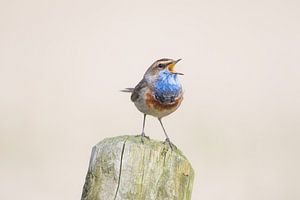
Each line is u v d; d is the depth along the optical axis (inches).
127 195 244.1
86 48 820.0
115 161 246.5
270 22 906.7
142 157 246.7
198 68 772.6
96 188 246.7
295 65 780.6
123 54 811.4
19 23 869.2
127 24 892.6
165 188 246.7
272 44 844.6
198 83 729.6
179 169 249.3
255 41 857.5
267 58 805.2
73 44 829.2
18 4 922.1
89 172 252.4
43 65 763.4
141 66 785.6
